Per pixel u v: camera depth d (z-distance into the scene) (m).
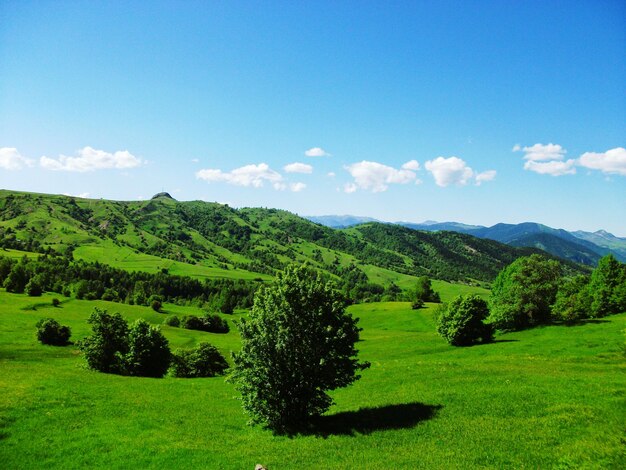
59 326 83.56
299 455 24.02
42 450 26.06
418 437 24.78
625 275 81.38
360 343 94.44
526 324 78.62
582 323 70.00
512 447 21.25
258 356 28.80
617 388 29.17
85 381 48.78
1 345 76.94
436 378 40.53
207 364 64.50
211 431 30.72
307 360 28.53
